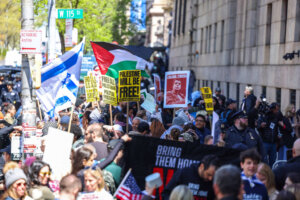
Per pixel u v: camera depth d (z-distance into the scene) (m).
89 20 30.00
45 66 11.15
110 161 7.75
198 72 45.72
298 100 20.66
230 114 14.73
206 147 7.84
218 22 37.50
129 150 7.88
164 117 16.36
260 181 7.01
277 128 14.37
